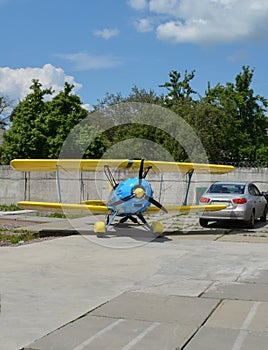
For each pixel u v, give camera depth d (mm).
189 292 6133
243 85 33094
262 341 4293
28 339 4285
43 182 20531
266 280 6891
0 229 12805
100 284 6570
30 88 29516
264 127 33469
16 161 11055
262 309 5340
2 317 4945
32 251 9383
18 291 6098
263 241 11094
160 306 5438
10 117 45969
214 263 8234
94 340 4285
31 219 15578
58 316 5000
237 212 13281
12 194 21078
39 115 28984
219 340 4309
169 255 9078
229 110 31766
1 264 7992
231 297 5879
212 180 19719
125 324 4750
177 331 4547
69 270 7543
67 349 4062
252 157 31516
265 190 19422
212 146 28094
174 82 37281
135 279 6914
